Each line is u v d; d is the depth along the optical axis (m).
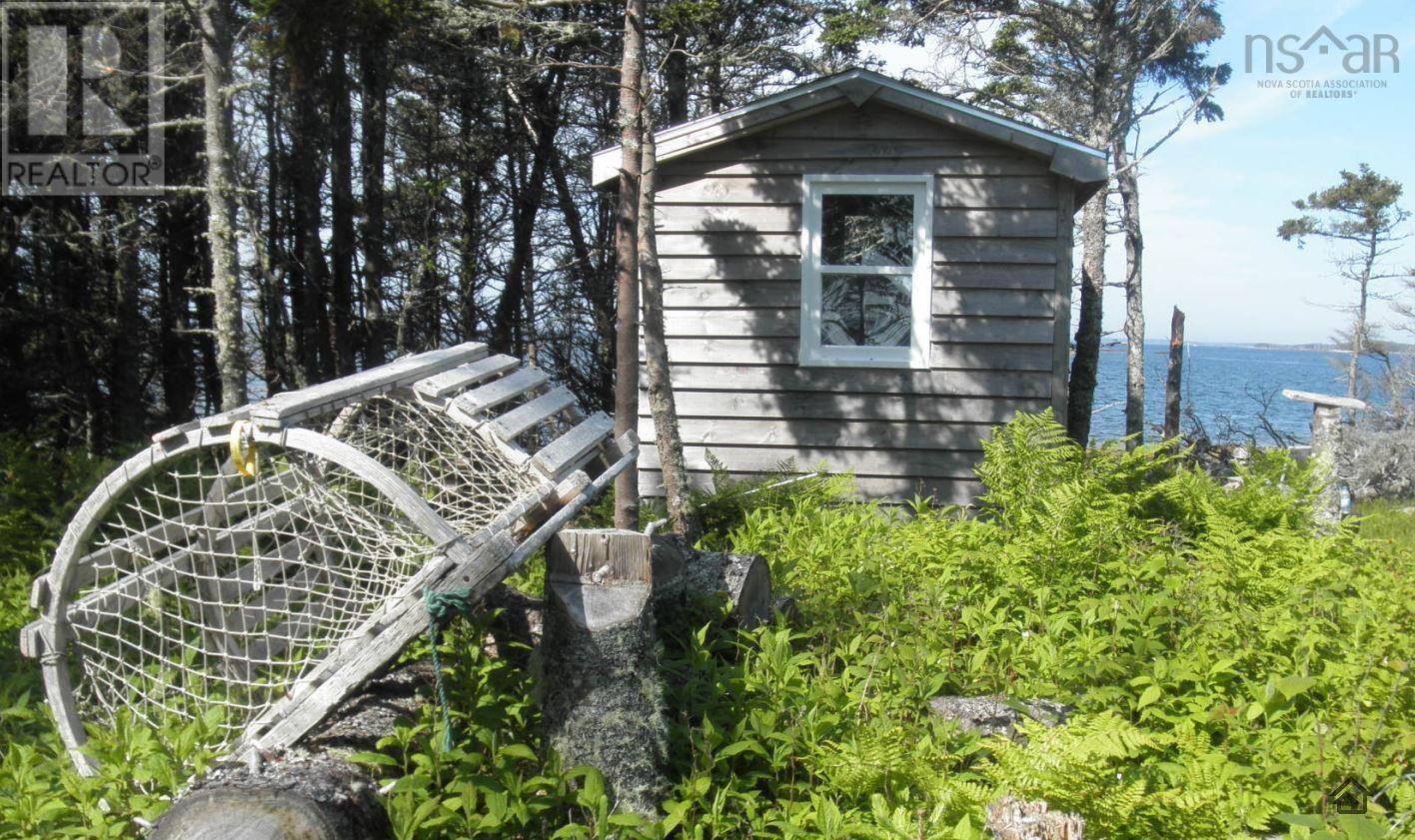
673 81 15.72
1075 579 5.42
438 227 18.09
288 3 10.59
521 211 18.36
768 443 9.12
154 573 4.00
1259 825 3.16
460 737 3.49
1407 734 3.39
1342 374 26.28
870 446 9.04
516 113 18.12
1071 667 4.18
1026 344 8.84
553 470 3.96
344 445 3.46
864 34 16.19
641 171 7.86
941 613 4.99
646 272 7.59
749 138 9.05
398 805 2.92
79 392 14.37
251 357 16.73
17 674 4.38
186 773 3.31
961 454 8.96
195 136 14.08
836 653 4.53
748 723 3.78
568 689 3.41
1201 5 16.30
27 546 6.80
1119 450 7.66
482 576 3.38
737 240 9.09
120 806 3.19
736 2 16.45
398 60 15.68
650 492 9.17
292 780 2.89
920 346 8.95
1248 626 4.56
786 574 5.86
